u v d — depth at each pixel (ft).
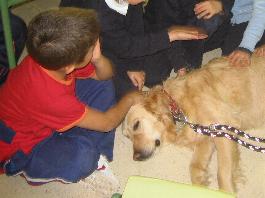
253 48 7.82
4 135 6.56
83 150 6.88
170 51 8.64
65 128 6.17
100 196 7.48
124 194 3.84
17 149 6.69
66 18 5.35
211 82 7.97
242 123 8.15
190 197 3.78
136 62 8.63
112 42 7.55
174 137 7.97
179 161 7.99
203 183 7.52
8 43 7.37
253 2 8.07
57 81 5.83
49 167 6.84
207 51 9.47
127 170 7.92
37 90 5.79
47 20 5.32
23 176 7.47
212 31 8.46
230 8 8.23
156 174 7.82
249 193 7.32
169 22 8.49
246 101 8.07
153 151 7.91
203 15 8.18
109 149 7.75
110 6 6.97
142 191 3.84
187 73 8.28
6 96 6.22
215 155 8.07
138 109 7.82
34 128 6.59
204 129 7.52
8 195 7.64
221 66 8.11
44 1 11.02
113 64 7.77
